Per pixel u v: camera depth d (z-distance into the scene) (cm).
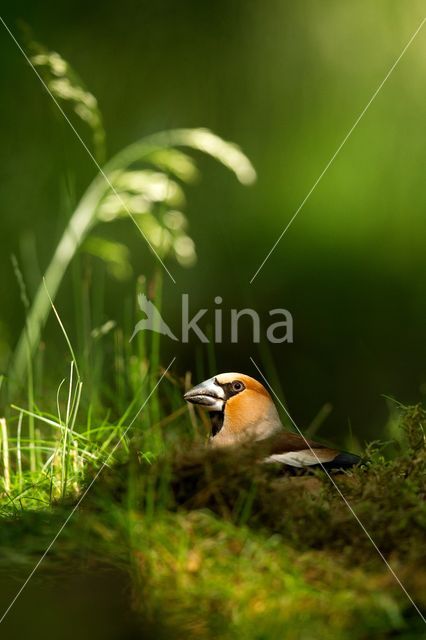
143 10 1498
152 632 525
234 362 1426
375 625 503
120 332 933
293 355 1432
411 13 1478
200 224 1468
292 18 1504
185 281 1430
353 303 1453
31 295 1292
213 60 1498
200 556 539
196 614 523
